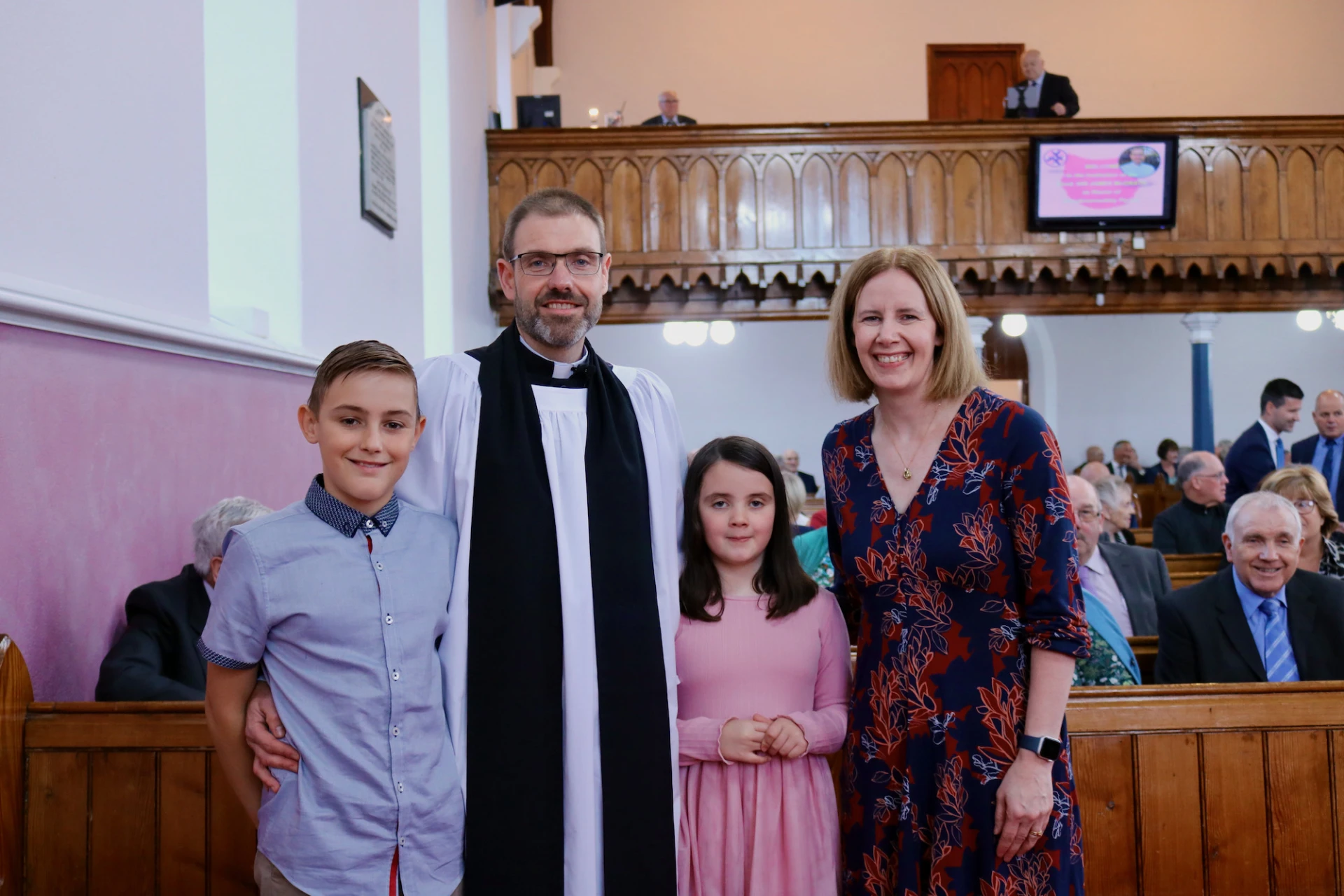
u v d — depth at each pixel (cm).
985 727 179
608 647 192
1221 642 311
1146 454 1438
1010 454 181
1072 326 1434
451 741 181
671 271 783
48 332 223
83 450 238
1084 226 781
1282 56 1213
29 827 207
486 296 786
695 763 202
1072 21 1213
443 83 654
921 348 186
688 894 197
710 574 211
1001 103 1216
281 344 371
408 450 170
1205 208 794
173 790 208
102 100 246
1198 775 232
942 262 788
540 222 195
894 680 187
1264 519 301
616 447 201
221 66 393
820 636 210
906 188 790
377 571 168
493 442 194
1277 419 664
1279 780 232
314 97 414
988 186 791
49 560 224
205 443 307
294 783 160
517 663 184
